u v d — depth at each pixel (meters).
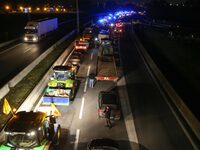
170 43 59.44
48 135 14.73
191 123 19.41
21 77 27.92
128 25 103.00
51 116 15.47
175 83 30.64
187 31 73.75
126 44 57.06
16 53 41.59
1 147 13.01
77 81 29.45
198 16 108.06
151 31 80.62
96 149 14.08
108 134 18.02
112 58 39.06
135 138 17.61
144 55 45.31
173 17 122.94
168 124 19.78
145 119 20.55
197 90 28.36
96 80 30.11
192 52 49.41
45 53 40.44
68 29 81.38
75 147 16.27
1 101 21.72
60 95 23.12
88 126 19.06
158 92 26.77
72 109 21.91
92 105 22.92
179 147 16.66
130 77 31.81
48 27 63.66
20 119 13.69
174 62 41.84
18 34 64.38
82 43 46.72
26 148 12.97
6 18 92.31
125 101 24.08
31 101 22.11
